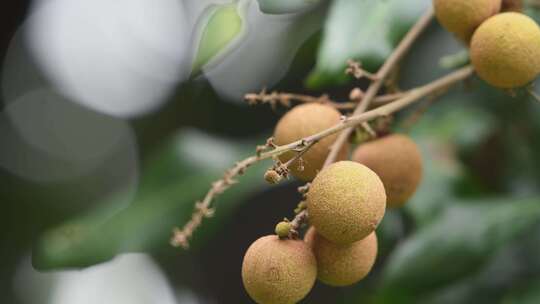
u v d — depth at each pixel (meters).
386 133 0.51
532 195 0.66
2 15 0.88
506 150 0.67
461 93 0.69
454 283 0.60
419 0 0.55
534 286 0.61
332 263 0.45
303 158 0.48
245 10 0.49
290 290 0.44
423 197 0.63
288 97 0.50
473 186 0.64
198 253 0.93
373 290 0.71
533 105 0.66
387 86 0.52
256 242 0.45
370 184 0.44
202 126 0.89
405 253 0.60
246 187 0.63
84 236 0.63
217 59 0.49
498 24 0.48
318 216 0.44
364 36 0.54
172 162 0.66
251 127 0.85
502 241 0.60
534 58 0.48
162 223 0.63
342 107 0.50
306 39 0.68
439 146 0.67
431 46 0.71
